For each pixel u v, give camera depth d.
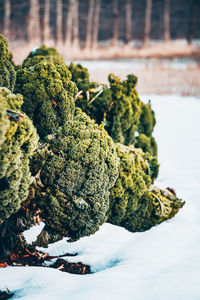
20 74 4.20
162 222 4.84
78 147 3.72
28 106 4.11
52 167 3.77
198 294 3.02
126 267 3.58
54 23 32.38
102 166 3.77
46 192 3.82
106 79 16.80
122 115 4.93
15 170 3.37
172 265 3.61
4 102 3.29
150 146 5.57
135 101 5.11
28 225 3.89
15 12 29.72
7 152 3.24
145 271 3.49
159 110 13.67
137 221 4.47
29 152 3.53
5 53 3.93
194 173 7.18
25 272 3.54
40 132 4.15
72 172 3.73
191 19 29.20
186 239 4.29
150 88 16.72
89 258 3.90
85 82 5.02
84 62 21.61
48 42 28.56
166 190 4.75
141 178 4.30
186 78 17.67
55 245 4.18
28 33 28.05
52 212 3.82
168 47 27.97
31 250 3.93
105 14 33.84
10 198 3.40
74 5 29.23
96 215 3.85
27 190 3.58
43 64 4.16
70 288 3.22
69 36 29.23
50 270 3.55
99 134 3.83
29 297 3.08
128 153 4.56
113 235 4.38
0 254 3.82
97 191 3.78
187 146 9.41
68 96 4.16
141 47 28.86
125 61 22.36
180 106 14.34
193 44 29.97
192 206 5.38
